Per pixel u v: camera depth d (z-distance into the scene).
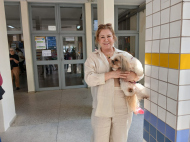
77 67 5.41
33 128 2.64
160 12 1.31
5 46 2.81
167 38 1.24
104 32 1.42
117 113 1.44
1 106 2.50
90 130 2.55
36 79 5.14
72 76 5.46
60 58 5.23
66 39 5.19
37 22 4.97
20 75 8.47
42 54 5.10
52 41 5.11
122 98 1.45
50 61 5.18
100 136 1.45
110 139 1.56
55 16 4.99
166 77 1.27
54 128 2.63
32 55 5.03
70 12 5.14
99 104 1.42
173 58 1.18
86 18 5.01
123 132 1.48
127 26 5.45
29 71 4.92
